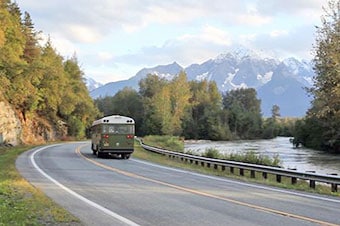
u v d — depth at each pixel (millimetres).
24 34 63656
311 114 37000
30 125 63688
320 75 32094
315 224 9398
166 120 110000
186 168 25531
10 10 65125
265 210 11125
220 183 17844
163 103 110562
